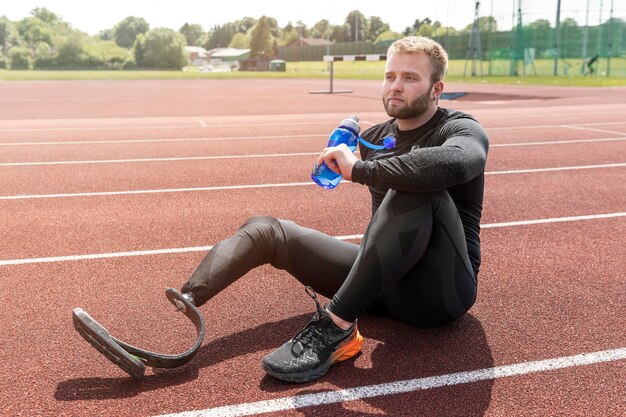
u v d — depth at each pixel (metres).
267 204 5.39
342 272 2.62
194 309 2.37
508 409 2.13
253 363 2.47
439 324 2.59
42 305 3.08
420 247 2.21
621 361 2.51
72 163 7.48
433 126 2.45
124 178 6.54
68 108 16.48
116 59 92.88
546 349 2.60
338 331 2.35
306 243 2.60
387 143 2.49
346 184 6.26
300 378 2.28
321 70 62.31
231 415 2.09
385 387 2.28
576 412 2.12
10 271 3.60
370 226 2.29
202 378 2.35
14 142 9.39
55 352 2.56
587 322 2.89
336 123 12.16
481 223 4.79
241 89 27.22
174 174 6.77
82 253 3.96
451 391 2.25
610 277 3.54
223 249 2.46
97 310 3.02
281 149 8.67
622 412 2.12
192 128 11.34
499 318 2.93
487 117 13.23
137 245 4.14
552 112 14.40
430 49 2.36
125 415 2.08
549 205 5.39
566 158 7.90
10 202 5.43
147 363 2.25
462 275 2.37
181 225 4.66
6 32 107.50
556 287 3.37
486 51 34.72
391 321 2.85
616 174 6.85
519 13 32.94
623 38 30.88
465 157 2.13
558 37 32.06
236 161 7.65
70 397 2.20
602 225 4.74
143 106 17.16
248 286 3.33
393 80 2.41
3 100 19.98
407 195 2.20
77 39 92.88
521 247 4.14
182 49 96.50
